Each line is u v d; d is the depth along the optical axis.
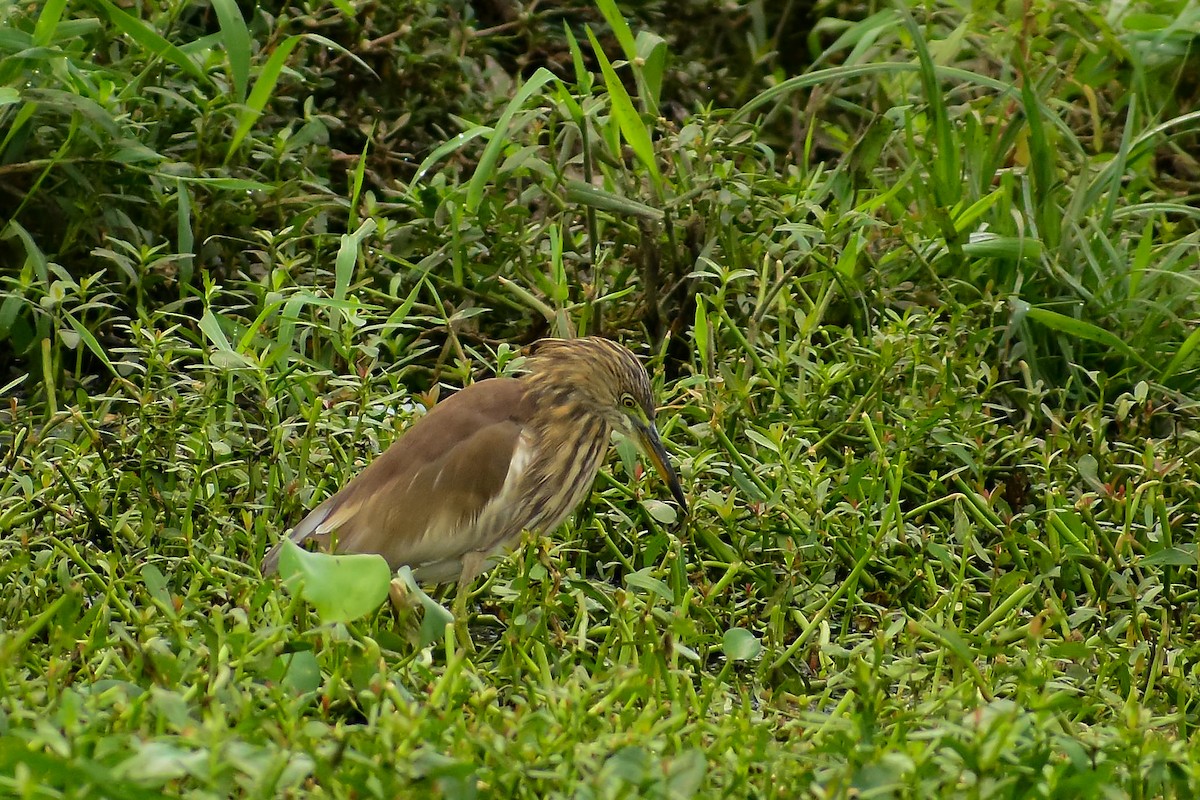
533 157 11.25
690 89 14.20
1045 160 11.72
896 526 9.07
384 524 8.44
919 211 12.00
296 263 10.38
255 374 9.21
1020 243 11.22
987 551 8.91
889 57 14.51
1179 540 9.66
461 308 11.28
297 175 11.82
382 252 10.84
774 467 9.20
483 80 13.48
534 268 11.12
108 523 8.56
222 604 8.20
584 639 7.48
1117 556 8.84
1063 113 13.92
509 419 8.84
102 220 11.15
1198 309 11.68
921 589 8.96
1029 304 11.16
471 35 13.14
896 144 13.05
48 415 9.89
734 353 10.64
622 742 6.05
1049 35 14.32
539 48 14.03
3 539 8.23
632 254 11.55
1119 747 6.57
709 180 11.08
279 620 7.21
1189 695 7.95
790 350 10.21
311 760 5.59
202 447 8.93
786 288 10.99
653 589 7.50
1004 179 11.75
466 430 8.69
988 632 8.23
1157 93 14.03
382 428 9.24
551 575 7.88
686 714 6.56
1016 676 7.43
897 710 7.09
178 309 10.80
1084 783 6.07
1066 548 8.92
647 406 9.16
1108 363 11.31
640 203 10.95
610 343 9.10
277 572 7.80
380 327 9.59
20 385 11.07
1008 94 12.34
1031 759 6.19
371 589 6.89
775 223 11.48
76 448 8.91
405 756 5.68
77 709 5.85
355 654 6.74
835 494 9.40
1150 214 12.12
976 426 9.90
